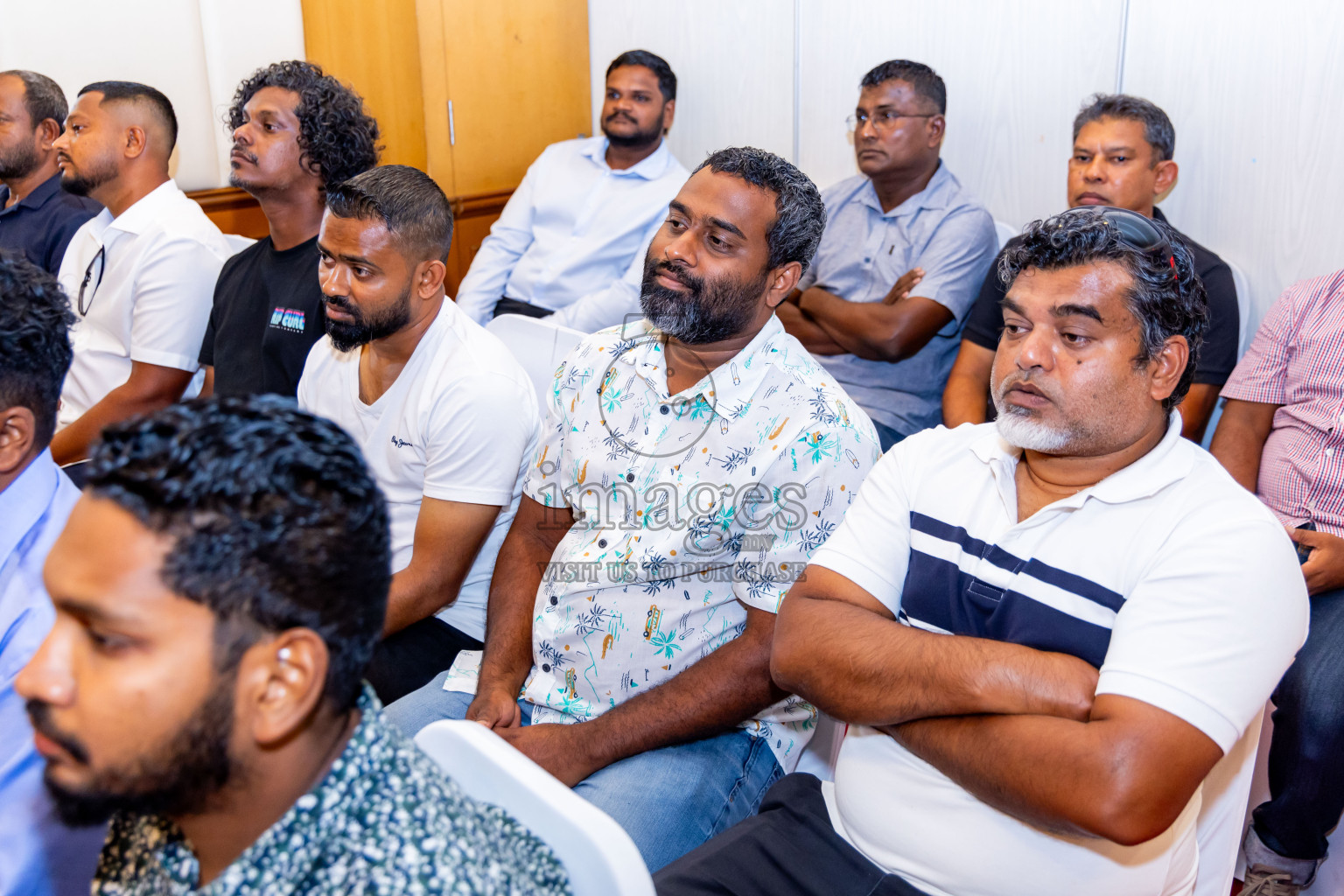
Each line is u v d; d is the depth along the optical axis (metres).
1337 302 1.91
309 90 2.11
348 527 0.59
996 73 2.79
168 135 2.53
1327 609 1.65
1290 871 1.52
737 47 3.30
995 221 2.88
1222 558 0.98
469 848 0.60
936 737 1.03
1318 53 2.25
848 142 3.13
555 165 3.44
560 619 1.44
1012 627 1.10
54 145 2.49
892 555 1.21
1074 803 0.92
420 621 1.70
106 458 0.56
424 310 1.61
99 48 3.19
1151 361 1.03
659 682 1.39
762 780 1.37
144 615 0.55
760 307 1.39
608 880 0.73
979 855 1.04
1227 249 2.50
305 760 0.61
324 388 1.74
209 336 2.31
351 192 1.52
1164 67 2.50
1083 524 1.08
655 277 1.37
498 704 1.40
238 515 0.55
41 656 0.57
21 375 0.98
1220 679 0.94
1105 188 2.32
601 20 3.67
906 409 2.60
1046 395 1.05
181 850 0.66
